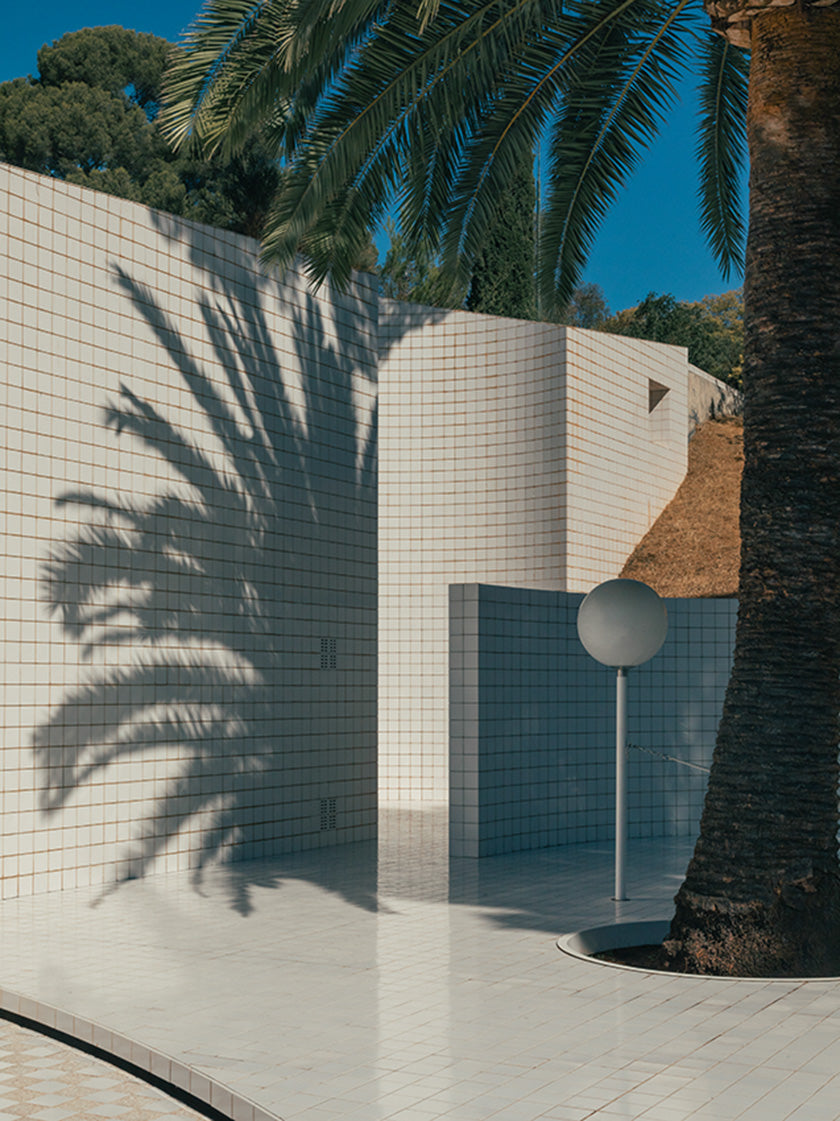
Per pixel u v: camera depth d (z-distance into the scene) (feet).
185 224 40.32
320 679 45.16
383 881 36.73
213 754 40.22
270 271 43.78
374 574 48.44
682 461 76.07
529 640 45.01
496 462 65.00
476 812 42.14
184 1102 18.01
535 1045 19.10
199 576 40.09
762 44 27.20
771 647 25.94
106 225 37.29
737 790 25.77
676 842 46.73
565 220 39.65
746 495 26.73
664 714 49.03
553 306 40.65
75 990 22.81
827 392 26.16
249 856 41.42
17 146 111.65
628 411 69.62
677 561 68.39
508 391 65.10
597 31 36.01
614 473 67.36
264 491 43.01
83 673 35.76
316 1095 16.61
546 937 28.19
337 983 23.43
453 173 38.09
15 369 34.04
